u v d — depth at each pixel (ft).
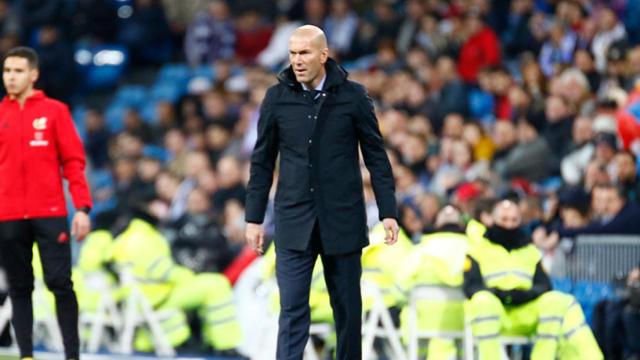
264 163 92.27
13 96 102.99
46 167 102.37
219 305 141.08
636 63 164.76
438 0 207.51
